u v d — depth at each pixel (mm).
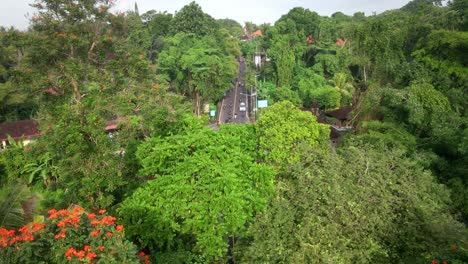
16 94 29641
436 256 8656
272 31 51312
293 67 46375
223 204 9188
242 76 70188
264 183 10852
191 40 46312
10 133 27812
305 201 10367
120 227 7371
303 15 53219
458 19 28062
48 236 6797
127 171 12984
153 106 17859
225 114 46844
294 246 9422
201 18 54312
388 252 9672
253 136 14727
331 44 51406
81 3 21188
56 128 11555
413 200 10750
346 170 11742
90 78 19500
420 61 24859
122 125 16391
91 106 12609
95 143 11438
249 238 10664
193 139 11320
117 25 23422
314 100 38969
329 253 8898
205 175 10023
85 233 7195
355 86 40812
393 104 18453
